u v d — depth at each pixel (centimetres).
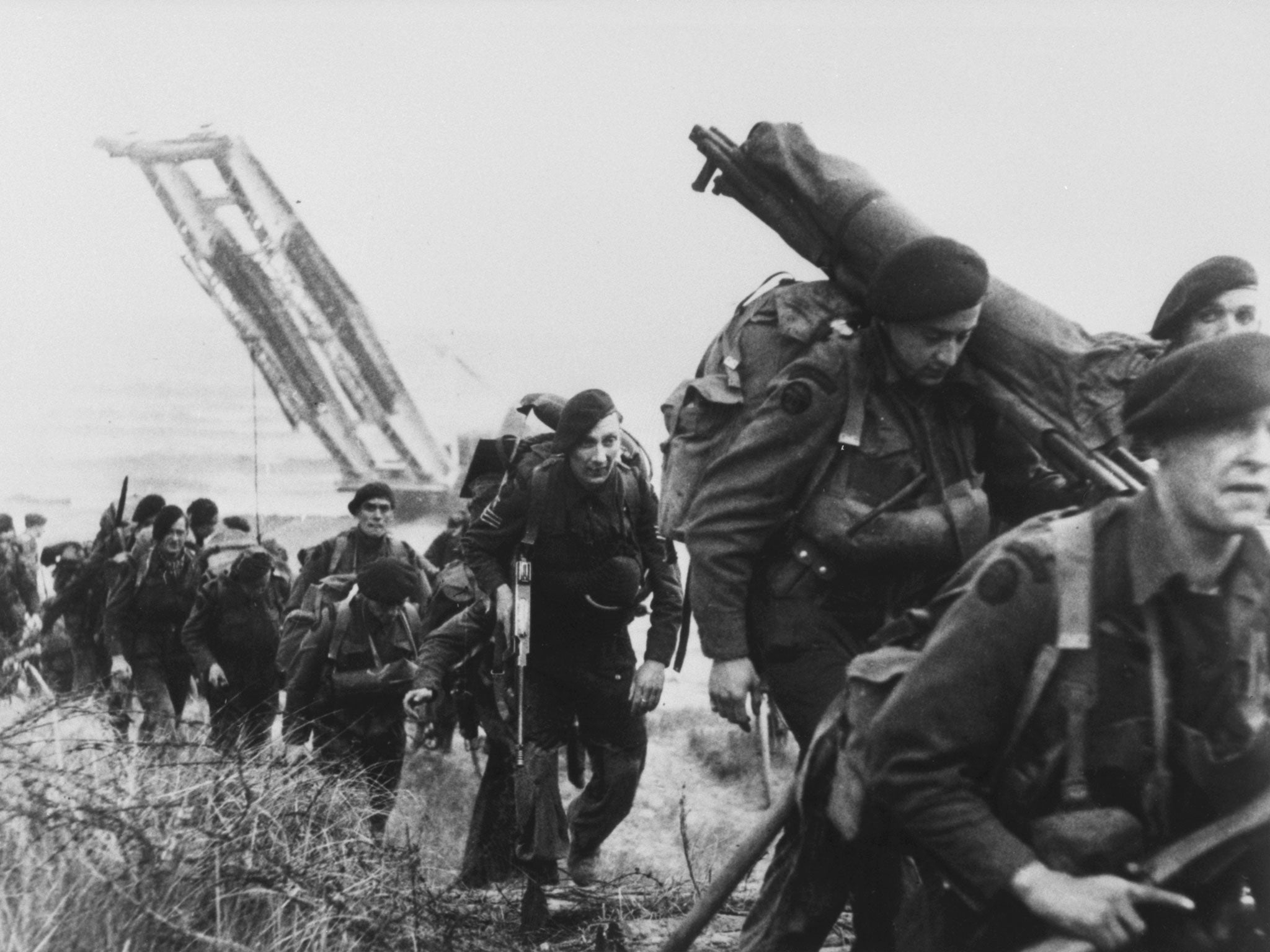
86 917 389
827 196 461
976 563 302
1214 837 272
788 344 454
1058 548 272
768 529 433
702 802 946
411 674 719
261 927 412
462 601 718
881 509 424
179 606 970
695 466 456
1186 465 260
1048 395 420
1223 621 268
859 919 368
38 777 432
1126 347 416
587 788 659
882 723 280
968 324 412
